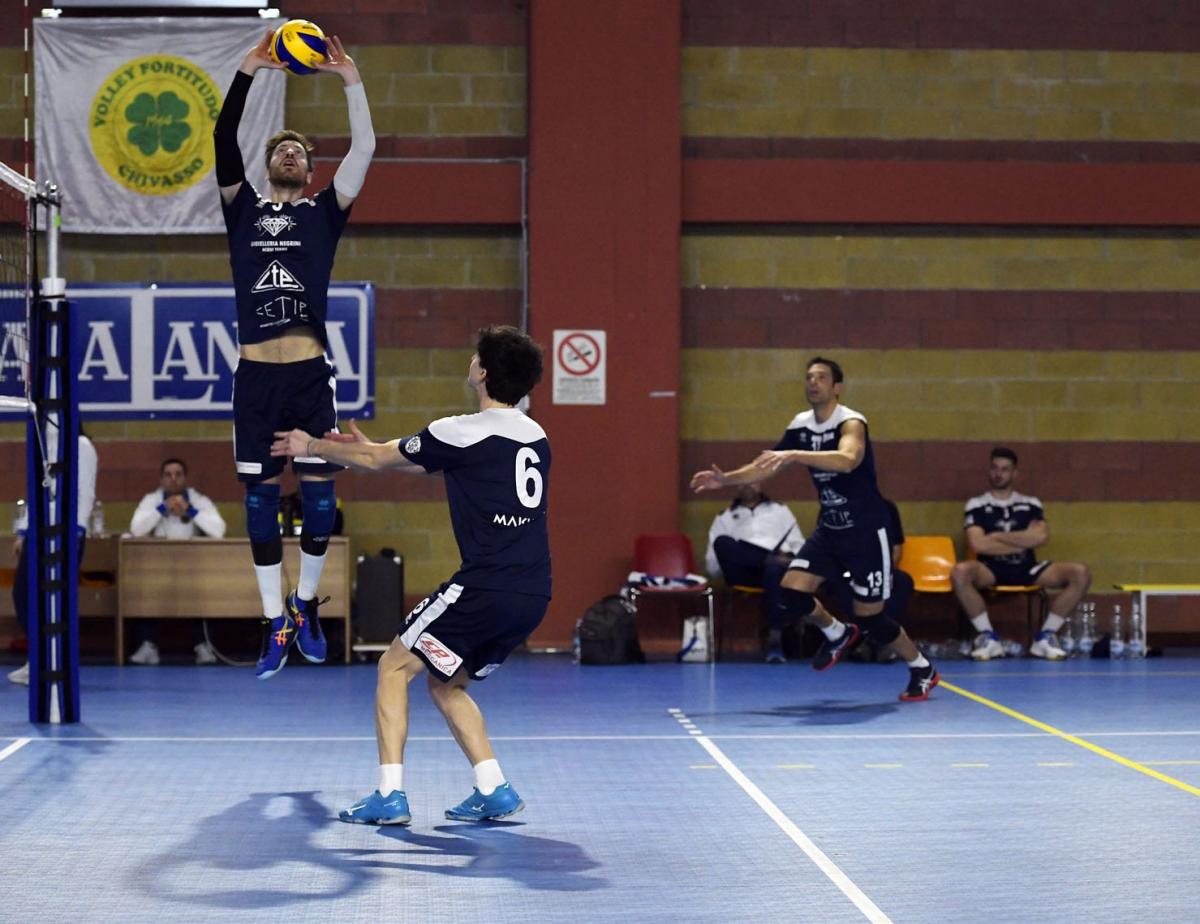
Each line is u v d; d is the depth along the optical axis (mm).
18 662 11703
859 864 4902
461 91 12750
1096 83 13000
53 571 8359
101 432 12516
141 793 6219
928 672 9352
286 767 6887
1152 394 13016
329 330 11938
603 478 12562
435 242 12758
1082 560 12961
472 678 5672
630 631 11695
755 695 9688
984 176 12836
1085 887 4586
